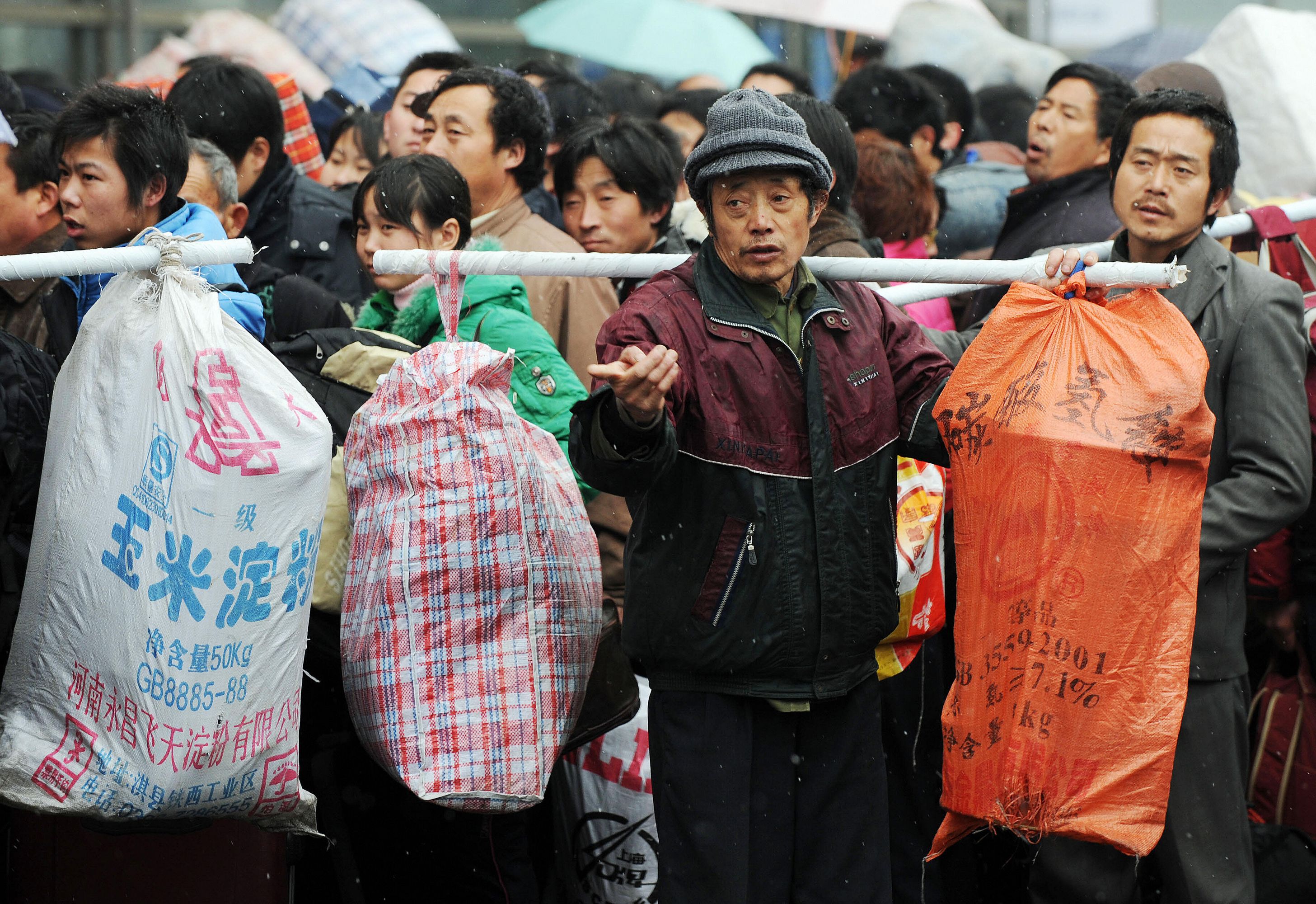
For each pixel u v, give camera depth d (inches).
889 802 306.8
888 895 256.1
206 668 221.8
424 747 246.7
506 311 305.1
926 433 250.1
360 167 554.3
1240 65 573.0
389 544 250.4
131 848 262.8
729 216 234.1
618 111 672.4
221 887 263.6
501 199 416.8
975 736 236.5
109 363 235.3
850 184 356.5
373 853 304.7
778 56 995.9
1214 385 279.6
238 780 226.5
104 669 228.2
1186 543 230.1
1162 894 281.1
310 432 228.8
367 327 343.3
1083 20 995.3
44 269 224.5
